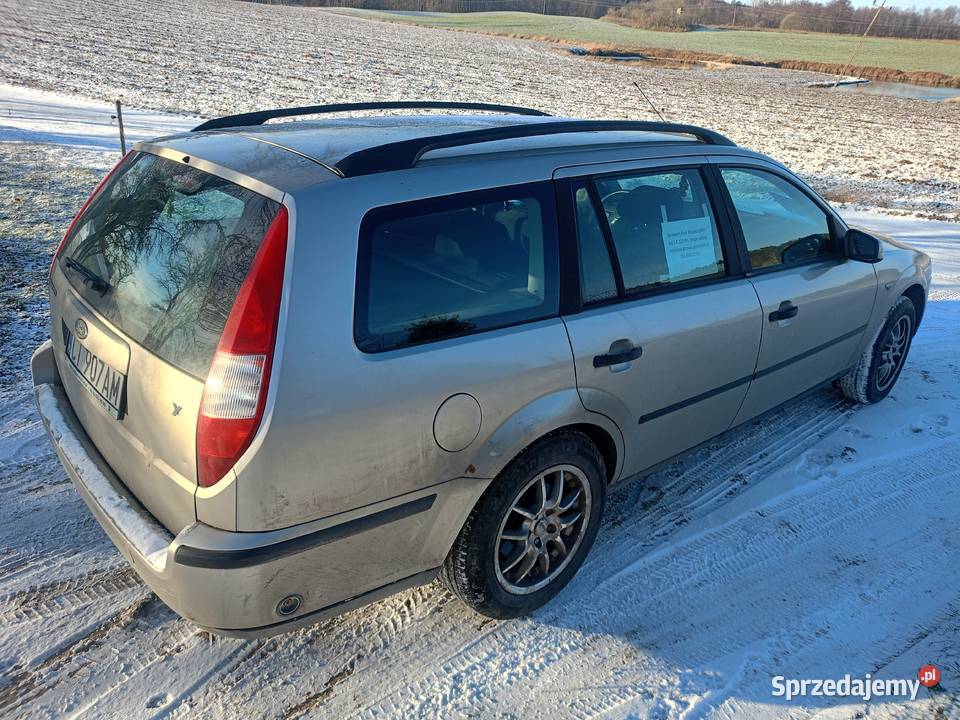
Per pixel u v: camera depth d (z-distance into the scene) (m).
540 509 2.95
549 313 2.84
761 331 3.71
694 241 3.46
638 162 3.29
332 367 2.28
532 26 80.25
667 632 3.07
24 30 31.28
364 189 2.45
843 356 4.57
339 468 2.33
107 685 2.67
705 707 2.73
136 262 2.66
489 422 2.63
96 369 2.70
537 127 3.05
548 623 3.08
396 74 34.00
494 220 2.74
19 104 15.82
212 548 2.21
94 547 3.33
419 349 2.47
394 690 2.72
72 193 8.94
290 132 3.03
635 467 3.42
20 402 4.45
